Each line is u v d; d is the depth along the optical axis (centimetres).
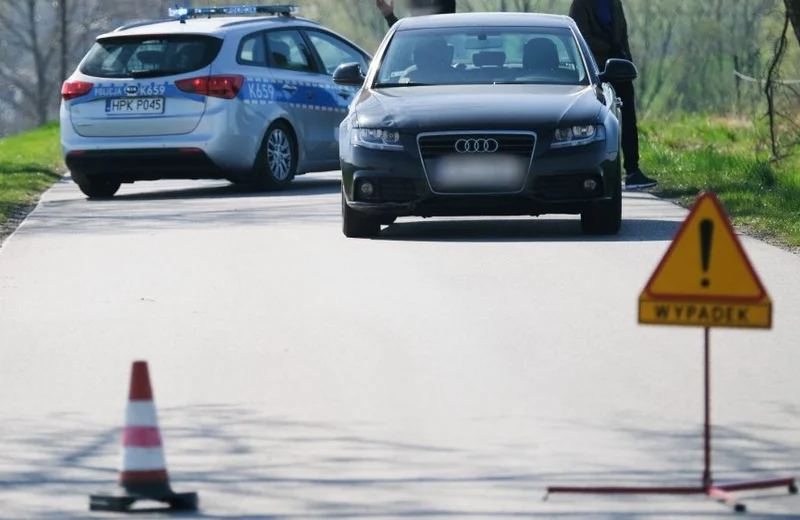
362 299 3928
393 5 7938
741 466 2389
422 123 4988
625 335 3425
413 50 5506
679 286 2281
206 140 6744
